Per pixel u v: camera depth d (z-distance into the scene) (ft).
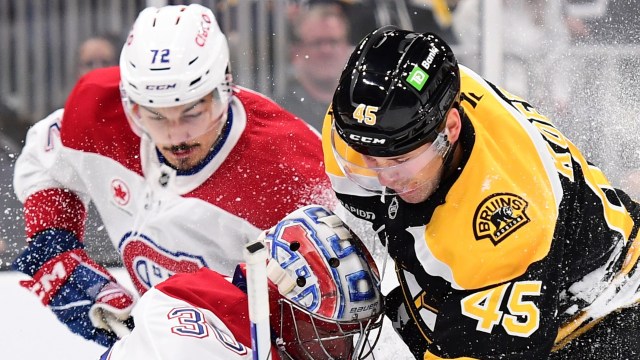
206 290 19.69
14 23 42.04
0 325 31.04
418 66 18.02
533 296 17.93
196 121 23.63
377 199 20.30
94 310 26.40
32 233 26.91
